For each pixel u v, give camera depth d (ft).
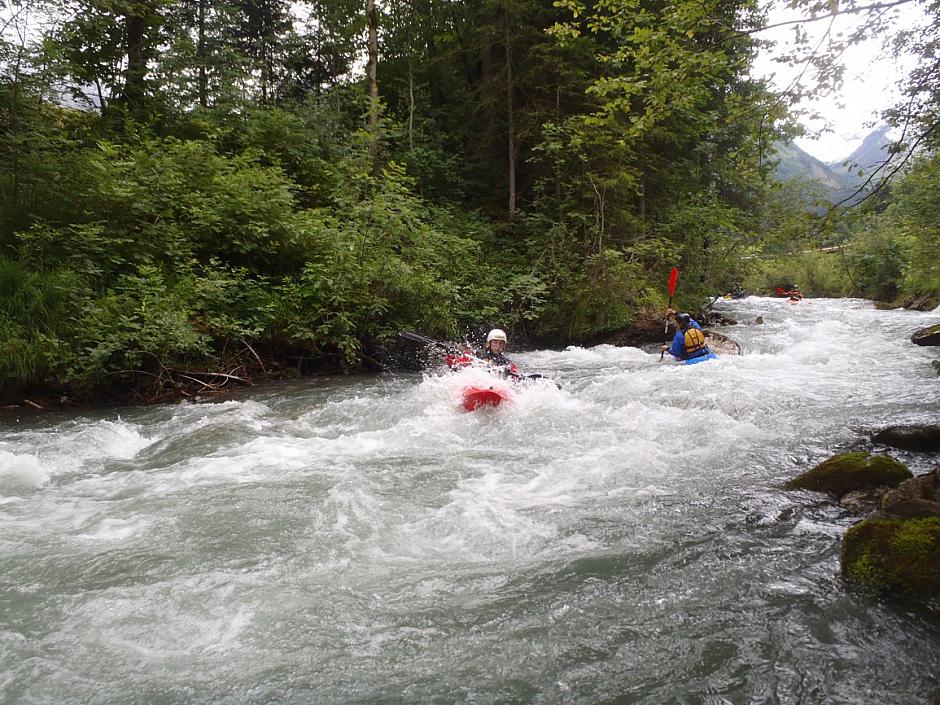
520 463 17.51
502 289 47.42
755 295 115.34
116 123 41.93
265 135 45.93
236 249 34.06
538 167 57.52
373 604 10.17
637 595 10.27
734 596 10.11
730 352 37.83
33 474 16.79
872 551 10.31
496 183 61.16
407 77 65.26
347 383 31.50
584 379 31.07
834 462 14.85
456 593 10.48
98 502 14.84
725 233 55.01
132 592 10.58
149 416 24.31
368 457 18.26
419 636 9.24
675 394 25.30
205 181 35.42
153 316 27.58
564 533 12.80
